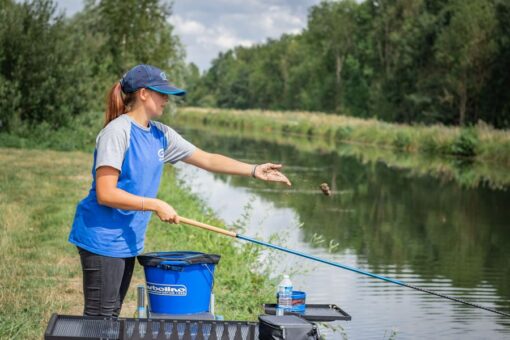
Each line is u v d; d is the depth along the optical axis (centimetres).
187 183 2209
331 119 6100
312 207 1861
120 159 459
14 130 2770
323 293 955
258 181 2458
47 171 2016
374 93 8212
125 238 472
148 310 491
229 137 5288
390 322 834
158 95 478
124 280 495
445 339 776
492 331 819
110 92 479
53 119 2870
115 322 435
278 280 916
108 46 3428
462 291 1020
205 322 436
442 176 2881
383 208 1916
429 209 1927
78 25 3469
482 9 5800
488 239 1484
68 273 859
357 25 9631
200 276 486
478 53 5566
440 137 4278
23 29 2839
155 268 481
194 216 1274
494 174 3034
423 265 1202
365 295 956
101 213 467
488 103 5638
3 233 1083
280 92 12225
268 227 1481
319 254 1229
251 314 751
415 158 3834
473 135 4075
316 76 10288
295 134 6125
